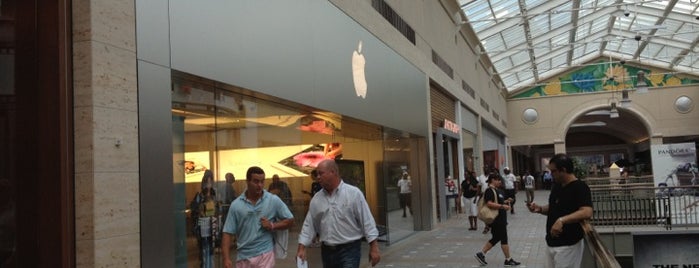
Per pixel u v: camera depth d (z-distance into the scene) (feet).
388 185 43.98
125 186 15.71
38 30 14.94
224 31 21.21
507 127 151.94
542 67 141.79
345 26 34.19
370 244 16.60
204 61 19.84
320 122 32.45
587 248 17.58
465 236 47.03
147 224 16.44
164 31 17.90
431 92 60.90
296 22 27.27
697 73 141.38
